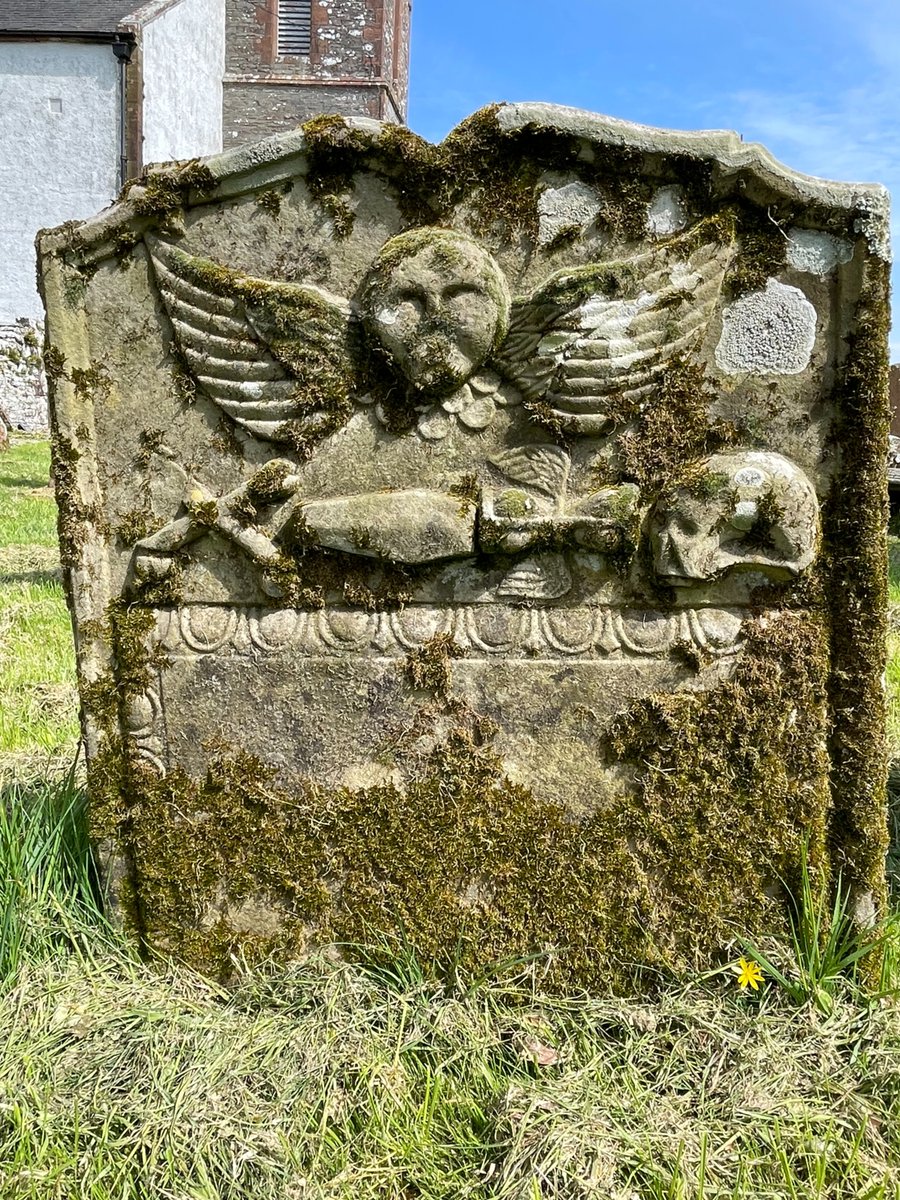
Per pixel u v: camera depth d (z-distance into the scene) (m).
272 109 17.69
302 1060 1.94
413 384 2.06
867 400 2.03
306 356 2.08
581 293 2.02
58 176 15.21
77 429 2.15
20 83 14.85
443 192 2.03
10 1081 1.87
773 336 2.05
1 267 15.76
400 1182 1.71
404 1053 1.97
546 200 2.03
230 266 2.09
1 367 16.17
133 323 2.12
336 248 2.08
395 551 2.08
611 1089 1.88
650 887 2.17
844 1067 1.89
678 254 2.02
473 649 2.16
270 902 2.22
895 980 2.13
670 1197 1.64
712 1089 1.87
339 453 2.14
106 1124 1.78
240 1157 1.73
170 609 2.20
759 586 2.12
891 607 5.57
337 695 2.18
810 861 2.14
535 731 2.17
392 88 17.88
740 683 2.12
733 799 2.15
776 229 2.02
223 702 2.20
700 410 2.08
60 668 4.31
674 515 2.04
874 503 2.06
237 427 2.14
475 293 2.01
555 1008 2.11
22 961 2.17
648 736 2.15
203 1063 1.93
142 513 2.18
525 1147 1.72
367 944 2.20
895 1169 1.69
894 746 3.51
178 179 2.03
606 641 2.14
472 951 2.18
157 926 2.24
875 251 1.97
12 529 7.86
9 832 2.31
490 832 2.18
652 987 2.17
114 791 2.24
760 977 2.10
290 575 2.14
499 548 2.07
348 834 2.20
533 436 2.11
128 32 14.40
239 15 17.47
